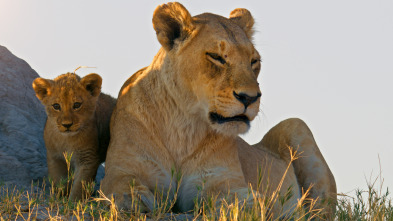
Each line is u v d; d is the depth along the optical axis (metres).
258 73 8.81
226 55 8.20
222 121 8.16
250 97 7.89
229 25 8.70
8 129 13.27
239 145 10.43
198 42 8.38
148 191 8.23
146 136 8.93
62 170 11.41
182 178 8.98
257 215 7.22
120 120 9.21
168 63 8.77
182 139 8.95
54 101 11.16
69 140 11.02
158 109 8.98
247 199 7.68
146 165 8.83
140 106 9.05
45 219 7.23
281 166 11.00
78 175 10.96
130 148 8.87
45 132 11.48
